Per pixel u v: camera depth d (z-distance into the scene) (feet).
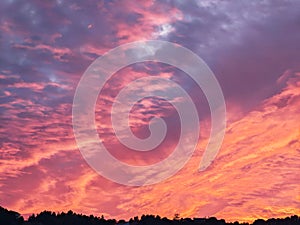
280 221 460.14
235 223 465.06
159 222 448.24
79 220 442.50
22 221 428.97
